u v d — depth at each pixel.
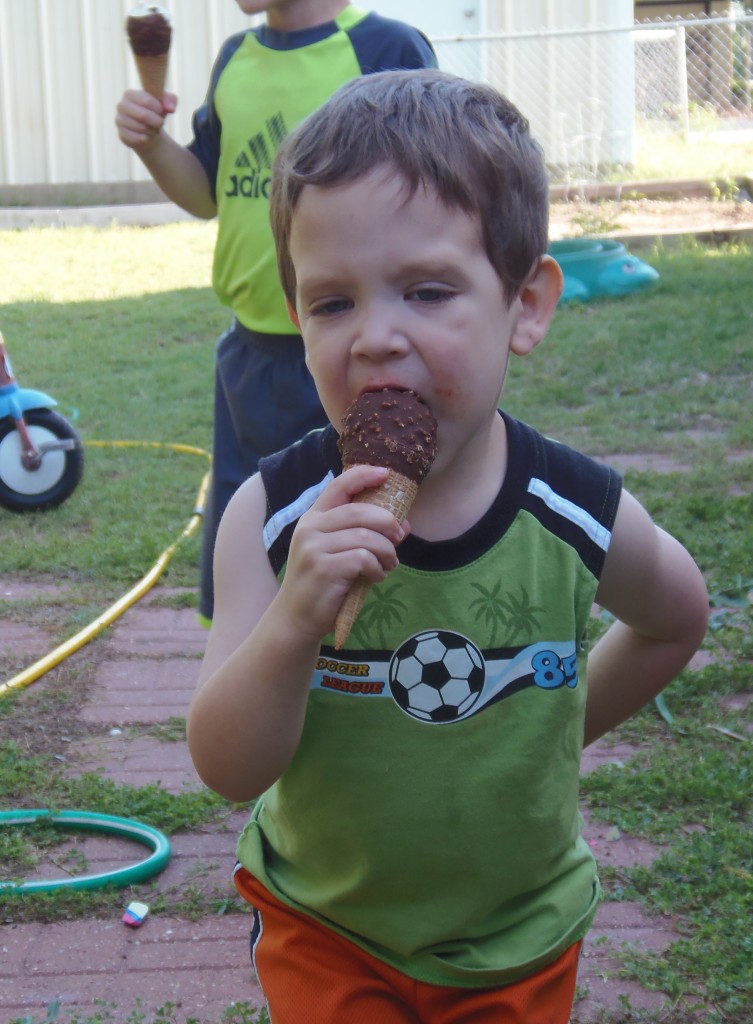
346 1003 2.00
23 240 16.11
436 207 1.76
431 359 1.77
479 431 1.89
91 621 5.39
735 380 9.15
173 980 3.03
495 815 1.98
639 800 3.72
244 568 2.03
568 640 1.98
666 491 6.71
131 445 8.29
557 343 10.20
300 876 2.10
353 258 1.76
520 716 1.96
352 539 1.67
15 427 6.83
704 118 18.33
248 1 3.68
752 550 5.66
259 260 3.62
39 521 6.80
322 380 1.83
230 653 1.97
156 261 14.80
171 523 6.68
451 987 2.02
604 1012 2.84
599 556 2.00
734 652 4.75
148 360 10.62
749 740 4.05
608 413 8.47
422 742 1.95
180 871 3.50
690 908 3.21
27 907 3.29
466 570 1.92
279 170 1.90
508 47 16.16
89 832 3.71
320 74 3.63
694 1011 2.84
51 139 17.53
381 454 1.72
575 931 2.08
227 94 3.75
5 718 4.45
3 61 17.30
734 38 18.47
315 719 1.96
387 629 1.93
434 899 2.02
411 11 16.52
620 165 16.39
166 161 3.97
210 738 1.85
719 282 11.78
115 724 4.43
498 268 1.84
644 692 2.37
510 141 1.87
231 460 3.75
